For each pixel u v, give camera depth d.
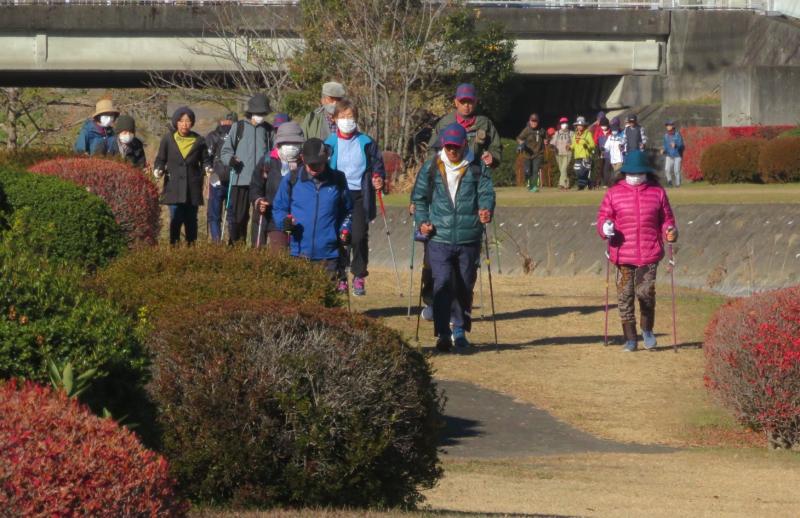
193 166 44.72
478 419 28.69
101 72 104.38
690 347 36.91
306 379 17.66
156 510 11.83
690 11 111.12
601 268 54.28
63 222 32.44
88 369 15.48
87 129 48.00
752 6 112.50
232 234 42.47
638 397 31.08
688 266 52.03
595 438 27.42
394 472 18.25
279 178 35.47
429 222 34.84
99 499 11.43
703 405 30.38
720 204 54.12
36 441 11.52
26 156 47.91
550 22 108.31
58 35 103.12
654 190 35.94
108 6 102.00
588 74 111.25
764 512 20.69
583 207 58.72
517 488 22.14
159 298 22.78
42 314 15.80
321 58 94.75
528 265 57.03
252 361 17.59
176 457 17.42
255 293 23.56
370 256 61.16
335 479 17.72
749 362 27.27
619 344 37.34
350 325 18.36
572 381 32.53
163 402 17.36
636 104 111.25
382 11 94.62
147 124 110.12
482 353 35.47
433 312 35.38
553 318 41.72
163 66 103.31
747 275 49.34
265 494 17.67
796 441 27.14
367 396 17.78
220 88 105.06
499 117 110.25
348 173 36.19
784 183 80.19
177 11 101.69
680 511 20.55
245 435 17.50
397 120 95.31
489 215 34.56
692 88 111.81
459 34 98.94
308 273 25.62
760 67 101.12
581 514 20.02
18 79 109.31
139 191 42.34
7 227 30.47
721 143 84.81
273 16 99.81
